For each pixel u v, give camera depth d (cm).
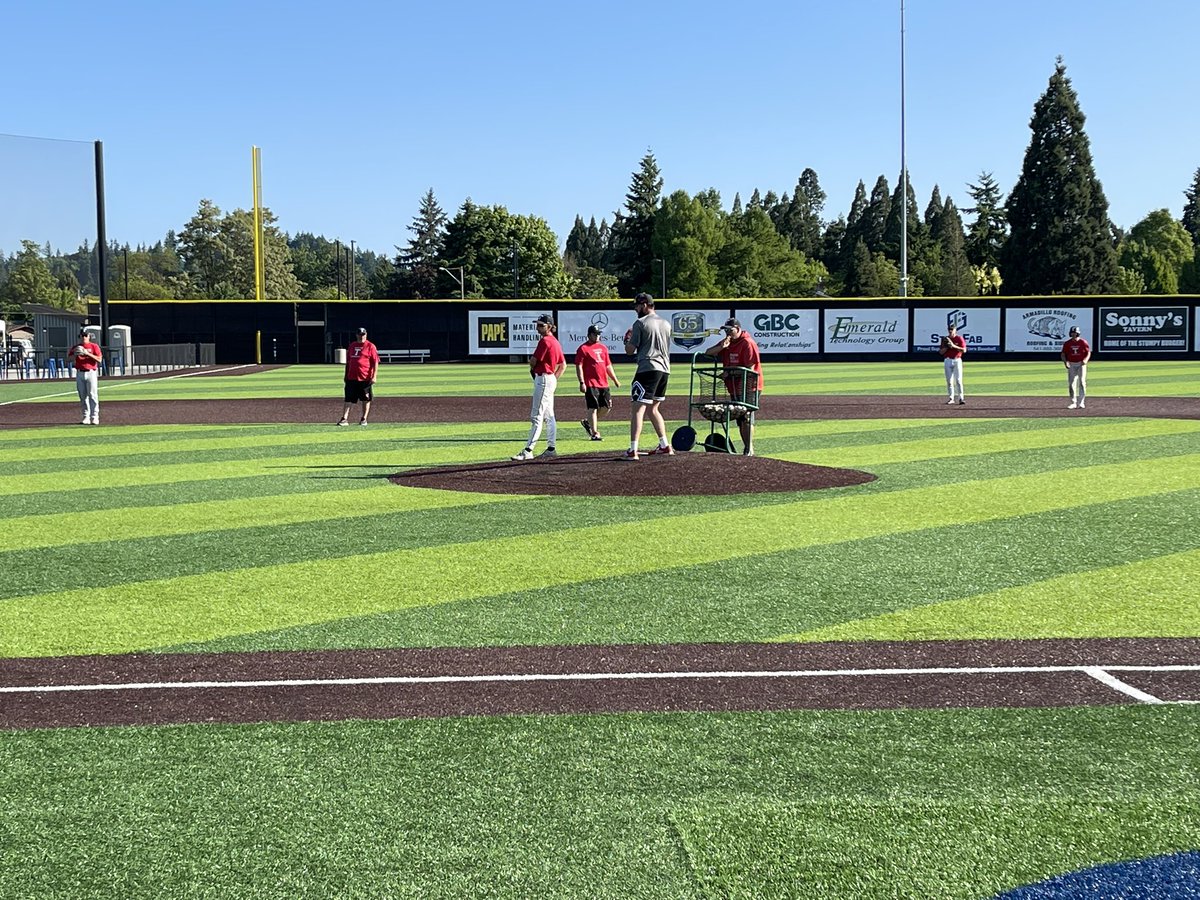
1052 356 5088
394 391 3145
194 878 361
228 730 493
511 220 10681
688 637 637
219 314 5328
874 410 2320
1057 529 962
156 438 1836
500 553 875
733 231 11250
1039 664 581
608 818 401
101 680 567
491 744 473
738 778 435
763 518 1016
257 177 6531
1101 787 424
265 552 891
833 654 601
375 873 363
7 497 1195
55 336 4450
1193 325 5025
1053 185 8394
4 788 432
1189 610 690
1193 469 1351
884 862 368
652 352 1274
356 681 561
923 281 11319
